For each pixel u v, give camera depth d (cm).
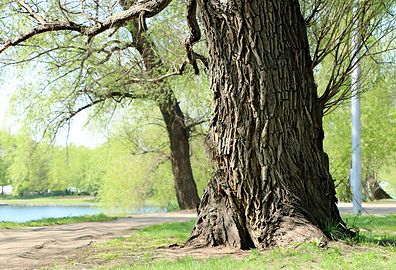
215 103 791
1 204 5172
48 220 1712
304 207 756
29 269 697
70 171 5959
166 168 2714
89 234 1200
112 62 1733
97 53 1664
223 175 791
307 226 732
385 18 911
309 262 616
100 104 2011
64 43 1474
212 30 780
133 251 827
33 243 1016
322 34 860
